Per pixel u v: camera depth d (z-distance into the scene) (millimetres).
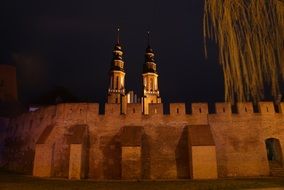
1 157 42156
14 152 39750
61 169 31438
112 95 70250
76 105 33531
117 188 21625
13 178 28172
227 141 31047
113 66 72875
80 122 32875
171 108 32625
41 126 36094
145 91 73500
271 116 31812
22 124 39844
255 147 30781
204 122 31828
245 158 30469
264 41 6168
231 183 22906
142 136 31672
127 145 29359
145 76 75188
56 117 33938
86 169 30984
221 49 6406
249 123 31594
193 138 29438
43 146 31281
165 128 31969
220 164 30281
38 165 30703
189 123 31938
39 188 21375
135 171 28609
